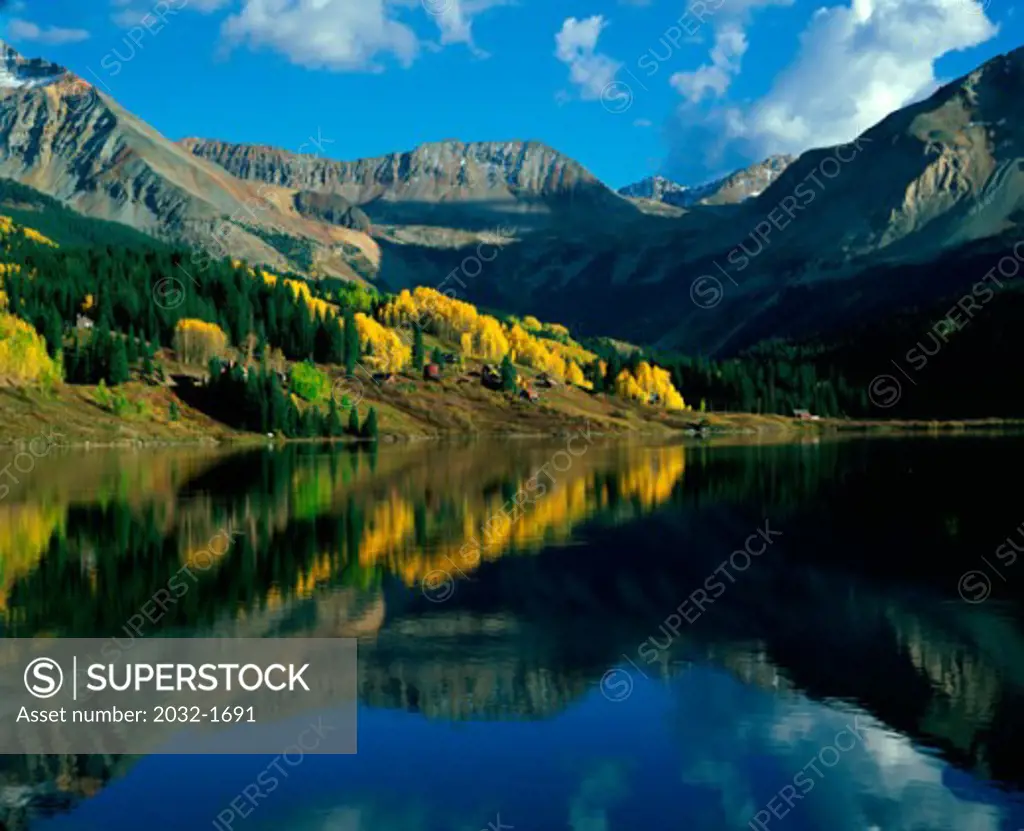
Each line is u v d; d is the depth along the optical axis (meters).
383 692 34.47
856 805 25.53
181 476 117.69
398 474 121.25
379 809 25.59
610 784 27.03
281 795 26.42
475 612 45.69
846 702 33.19
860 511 79.81
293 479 113.56
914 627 42.59
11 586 50.94
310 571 55.09
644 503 87.38
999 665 36.97
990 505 82.31
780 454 160.00
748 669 36.84
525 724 31.45
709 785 26.94
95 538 67.06
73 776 27.81
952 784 26.92
